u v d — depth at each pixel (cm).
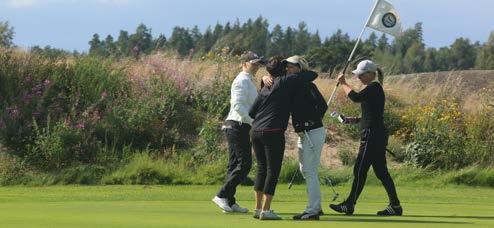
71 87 4044
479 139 3919
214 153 3722
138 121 3859
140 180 3422
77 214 1716
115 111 3875
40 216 1655
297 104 1744
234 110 1930
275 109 1712
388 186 1900
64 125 3634
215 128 3850
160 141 3831
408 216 1839
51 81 4028
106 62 4341
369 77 1927
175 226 1466
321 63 7619
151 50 4938
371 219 1742
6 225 1452
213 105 4181
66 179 3369
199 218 1666
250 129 1855
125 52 4731
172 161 3634
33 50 4338
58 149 3512
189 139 3938
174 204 2117
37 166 3481
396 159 3928
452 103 4256
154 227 1441
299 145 1769
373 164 1922
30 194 2731
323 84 4609
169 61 4588
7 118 3722
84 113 3819
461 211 2008
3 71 4034
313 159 1750
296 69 1762
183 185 3350
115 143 3722
